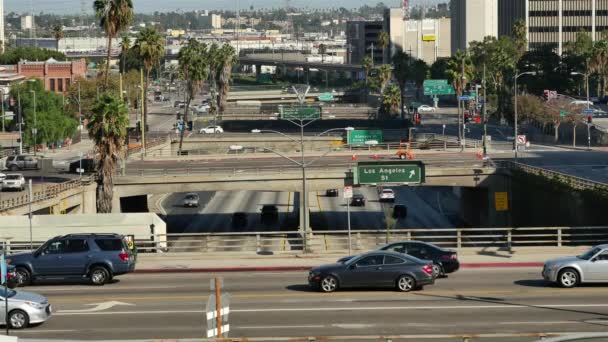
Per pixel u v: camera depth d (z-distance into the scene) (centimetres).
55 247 4956
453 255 5069
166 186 10581
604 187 8075
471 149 14150
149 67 15512
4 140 17712
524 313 4012
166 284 4991
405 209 12081
